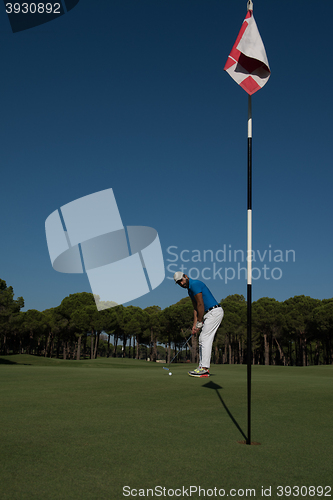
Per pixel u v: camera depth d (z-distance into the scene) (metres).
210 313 6.53
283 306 41.69
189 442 2.70
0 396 4.43
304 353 41.66
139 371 8.31
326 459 2.39
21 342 64.25
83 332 49.66
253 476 2.06
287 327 40.62
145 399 4.35
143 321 52.88
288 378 7.86
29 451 2.40
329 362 42.88
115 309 50.94
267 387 5.46
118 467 2.14
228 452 2.49
